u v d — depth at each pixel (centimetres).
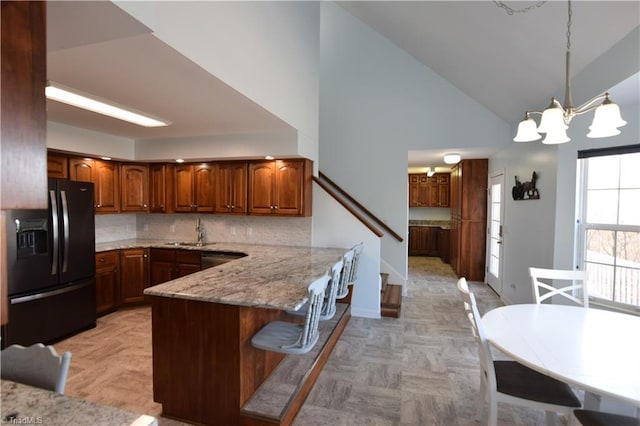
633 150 268
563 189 304
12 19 91
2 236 93
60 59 175
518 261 407
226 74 209
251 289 209
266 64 268
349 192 518
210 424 200
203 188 425
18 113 92
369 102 510
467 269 585
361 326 362
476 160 573
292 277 243
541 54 271
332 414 210
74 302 331
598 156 288
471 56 356
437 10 316
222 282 227
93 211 356
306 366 258
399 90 499
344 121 519
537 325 188
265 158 390
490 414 171
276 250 383
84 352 292
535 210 357
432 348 307
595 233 296
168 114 285
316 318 202
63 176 358
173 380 205
